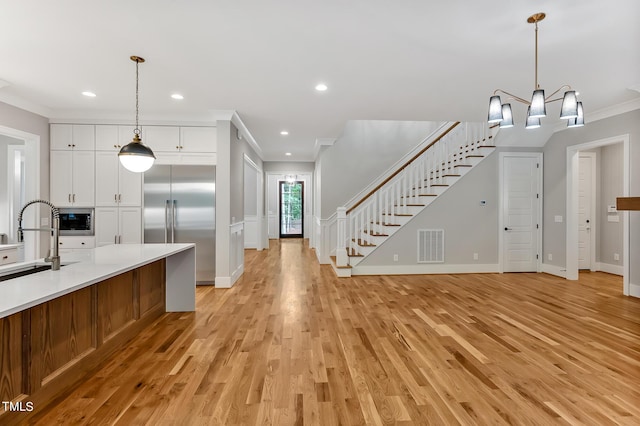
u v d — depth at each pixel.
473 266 5.77
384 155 6.85
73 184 4.70
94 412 1.83
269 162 9.33
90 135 4.72
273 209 11.59
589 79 3.42
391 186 5.79
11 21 2.34
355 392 2.04
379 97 4.00
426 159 6.12
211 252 4.77
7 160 4.91
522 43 2.68
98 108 4.44
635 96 3.96
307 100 4.11
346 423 1.75
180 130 4.81
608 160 5.85
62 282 1.86
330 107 4.40
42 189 4.55
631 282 4.27
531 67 3.14
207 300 4.11
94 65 3.10
